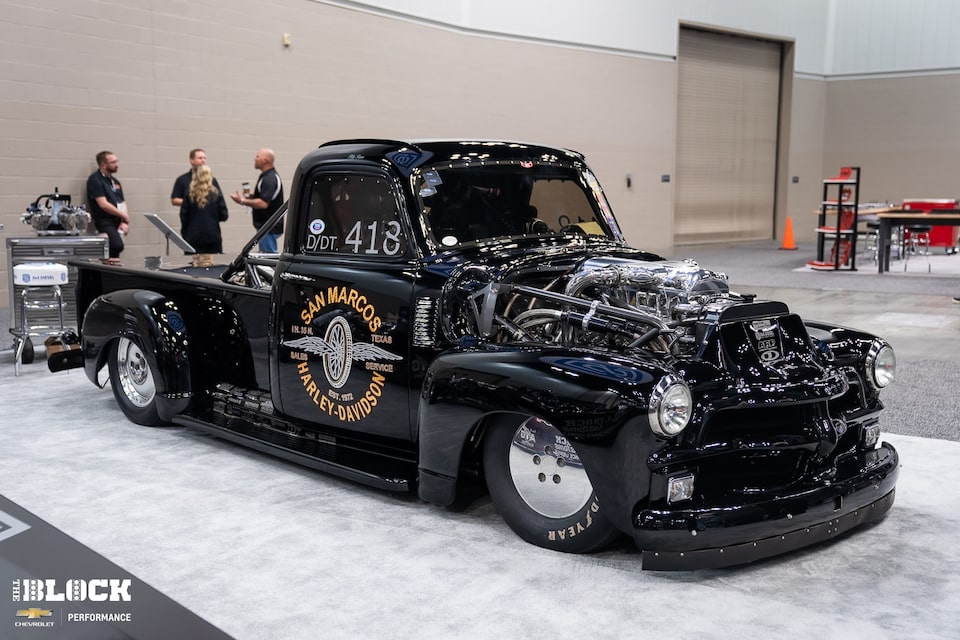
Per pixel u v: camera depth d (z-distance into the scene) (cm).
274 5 1018
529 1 1379
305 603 266
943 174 1939
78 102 857
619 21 1534
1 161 808
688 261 334
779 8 1869
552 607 263
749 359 286
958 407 502
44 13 824
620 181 1584
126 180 903
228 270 455
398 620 255
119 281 507
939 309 890
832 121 2036
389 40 1165
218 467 400
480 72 1323
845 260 1338
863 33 1973
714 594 271
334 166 371
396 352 345
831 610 261
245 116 1005
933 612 259
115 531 323
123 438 447
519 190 384
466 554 302
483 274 329
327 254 375
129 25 889
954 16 1883
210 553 303
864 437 321
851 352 321
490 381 297
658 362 277
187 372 437
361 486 374
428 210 353
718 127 1814
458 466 314
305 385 384
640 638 244
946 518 336
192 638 232
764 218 1969
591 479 276
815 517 283
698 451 269
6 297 830
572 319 316
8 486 372
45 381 581
